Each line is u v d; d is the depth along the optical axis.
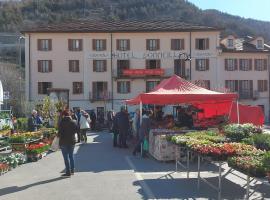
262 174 7.75
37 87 61.25
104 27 62.41
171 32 62.06
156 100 19.22
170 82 20.52
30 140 18.59
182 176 13.10
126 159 17.45
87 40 61.75
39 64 61.38
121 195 10.36
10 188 11.56
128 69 61.66
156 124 21.66
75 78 61.69
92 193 10.64
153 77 61.66
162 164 15.85
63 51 61.53
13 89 66.50
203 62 62.44
